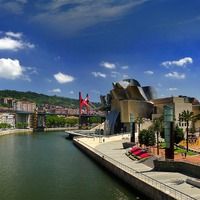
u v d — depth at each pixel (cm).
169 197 5169
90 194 6681
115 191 6869
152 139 11181
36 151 14750
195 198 5172
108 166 9244
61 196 6594
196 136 14550
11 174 8938
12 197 6581
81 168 9875
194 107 19988
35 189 7194
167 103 19875
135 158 9781
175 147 11288
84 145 14912
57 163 10944
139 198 6253
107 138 18400
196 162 7256
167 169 7438
